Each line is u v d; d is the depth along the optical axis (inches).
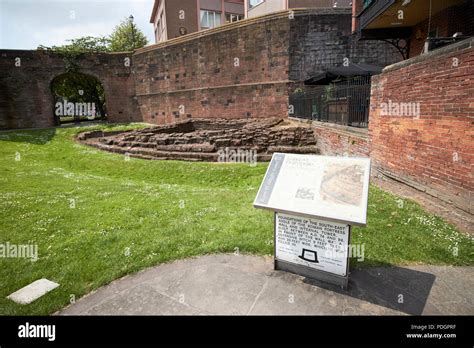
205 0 1262.3
